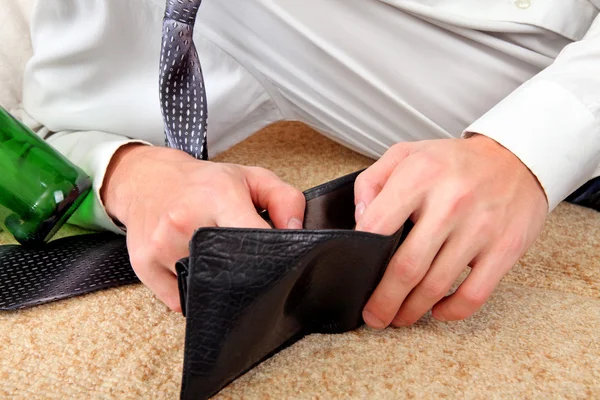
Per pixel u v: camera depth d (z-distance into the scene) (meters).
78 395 0.40
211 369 0.36
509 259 0.45
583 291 0.55
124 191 0.55
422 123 0.74
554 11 0.63
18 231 0.56
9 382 0.41
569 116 0.49
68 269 0.55
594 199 0.71
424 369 0.42
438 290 0.44
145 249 0.46
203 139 0.55
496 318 0.49
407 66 0.69
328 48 0.69
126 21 0.65
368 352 0.44
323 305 0.44
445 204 0.42
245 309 0.35
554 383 0.41
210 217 0.44
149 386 0.41
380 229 0.42
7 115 0.53
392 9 0.66
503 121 0.49
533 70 0.68
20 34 0.73
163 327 0.47
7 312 0.49
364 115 0.76
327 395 0.40
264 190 0.49
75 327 0.47
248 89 0.75
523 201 0.47
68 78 0.66
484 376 0.42
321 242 0.35
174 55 0.52
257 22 0.69
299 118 0.82
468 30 0.65
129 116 0.68
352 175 0.49
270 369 0.42
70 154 0.64
